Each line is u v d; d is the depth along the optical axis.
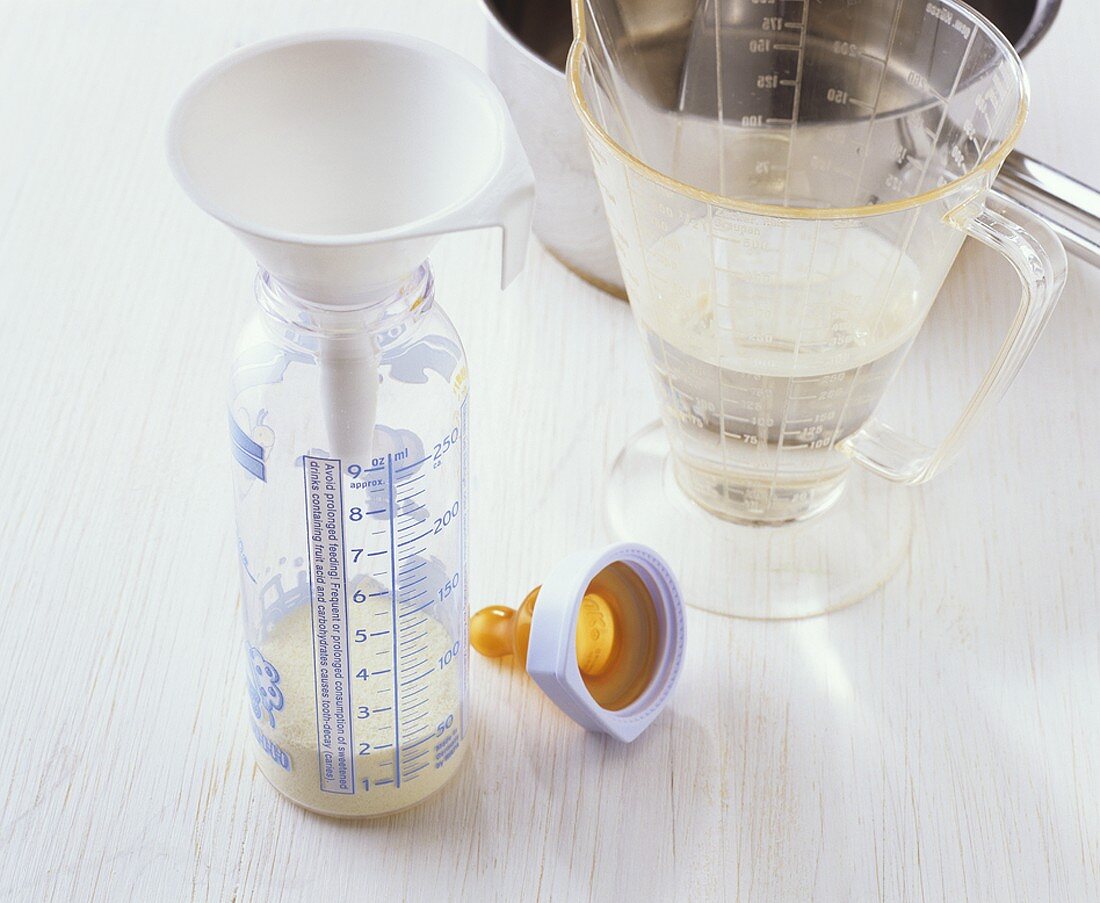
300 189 0.49
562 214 0.82
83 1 1.05
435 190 0.49
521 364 0.82
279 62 0.47
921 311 0.66
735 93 0.72
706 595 0.71
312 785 0.60
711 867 0.60
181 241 0.88
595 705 0.61
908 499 0.76
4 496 0.73
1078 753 0.64
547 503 0.74
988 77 0.64
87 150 0.94
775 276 0.62
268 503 0.55
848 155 0.73
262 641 0.58
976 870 0.60
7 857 0.59
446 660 0.59
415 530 0.55
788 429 0.67
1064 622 0.70
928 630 0.69
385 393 0.52
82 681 0.66
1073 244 0.76
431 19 1.03
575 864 0.60
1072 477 0.76
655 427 0.79
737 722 0.65
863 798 0.62
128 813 0.61
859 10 0.69
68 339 0.82
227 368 0.81
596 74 0.66
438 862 0.60
